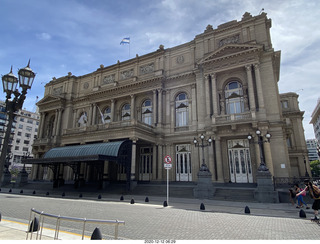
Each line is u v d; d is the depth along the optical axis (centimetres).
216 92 2744
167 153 2994
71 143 3172
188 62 3173
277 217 1147
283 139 2438
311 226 927
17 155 8625
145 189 2414
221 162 2498
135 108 3394
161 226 907
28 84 905
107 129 2808
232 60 2689
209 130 2638
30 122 9275
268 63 2589
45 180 3881
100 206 1522
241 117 2483
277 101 2545
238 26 2853
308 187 1105
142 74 3494
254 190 1878
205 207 1494
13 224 859
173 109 3116
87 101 3953
